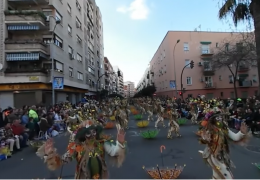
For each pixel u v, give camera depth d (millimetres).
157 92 54188
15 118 10844
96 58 53500
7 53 21719
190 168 6020
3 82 21234
